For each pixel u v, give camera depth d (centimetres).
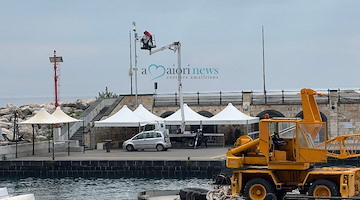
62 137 7006
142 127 7969
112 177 5734
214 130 7900
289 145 3322
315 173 3219
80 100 10025
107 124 6938
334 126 7500
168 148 6944
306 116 3297
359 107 7469
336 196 3134
